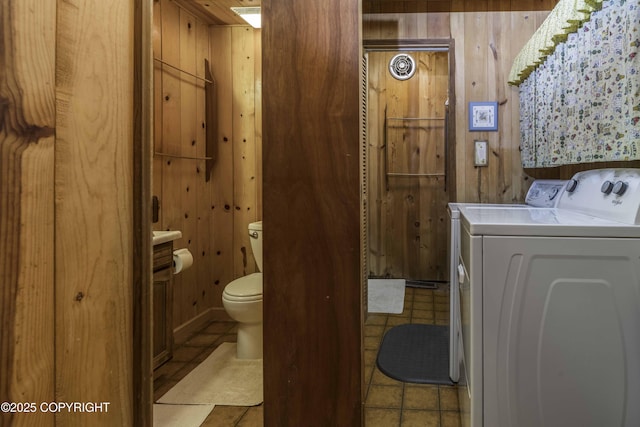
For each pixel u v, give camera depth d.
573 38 1.96
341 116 1.64
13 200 0.43
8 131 0.43
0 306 0.42
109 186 0.57
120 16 0.58
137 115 0.62
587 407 1.22
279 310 1.69
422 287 4.11
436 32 3.00
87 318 0.53
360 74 1.65
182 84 2.88
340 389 1.67
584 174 1.87
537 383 1.24
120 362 0.59
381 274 4.40
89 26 0.53
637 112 1.45
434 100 4.26
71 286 0.50
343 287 1.66
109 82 0.56
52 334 0.48
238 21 3.12
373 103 4.34
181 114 2.87
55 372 0.48
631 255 1.18
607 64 1.64
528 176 2.88
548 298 1.23
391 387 2.20
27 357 0.45
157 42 2.60
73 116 0.50
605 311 1.20
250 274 3.10
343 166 1.65
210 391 2.17
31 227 0.45
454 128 2.98
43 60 0.46
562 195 2.03
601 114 1.69
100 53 0.55
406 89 4.30
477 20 2.95
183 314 2.96
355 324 1.66
